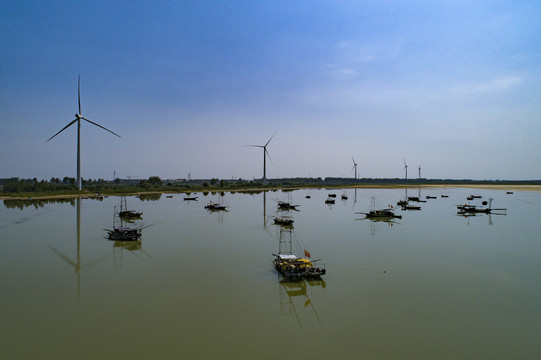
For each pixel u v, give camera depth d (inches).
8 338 846.5
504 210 3619.6
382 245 1870.1
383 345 807.7
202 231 2342.5
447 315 971.3
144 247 1830.7
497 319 946.1
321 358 751.1
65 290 1177.4
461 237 2113.7
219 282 1251.8
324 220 2908.5
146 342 820.6
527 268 1428.4
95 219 2908.5
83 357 759.7
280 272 1338.6
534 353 776.9
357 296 1114.1
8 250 1768.0
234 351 779.4
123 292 1155.3
